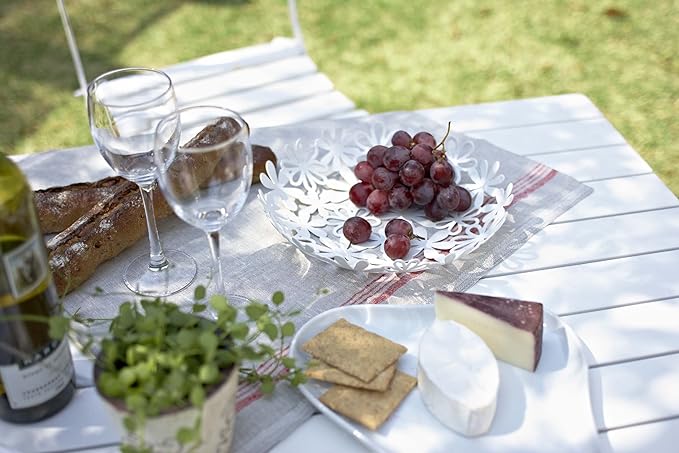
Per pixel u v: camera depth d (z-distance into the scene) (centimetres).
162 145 89
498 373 84
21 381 81
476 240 106
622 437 84
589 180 128
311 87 182
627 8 340
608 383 91
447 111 149
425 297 103
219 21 341
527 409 86
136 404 68
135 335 75
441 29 332
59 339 82
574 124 144
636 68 300
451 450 81
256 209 121
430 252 109
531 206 121
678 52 308
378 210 116
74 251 104
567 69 301
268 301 103
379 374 87
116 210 110
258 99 178
